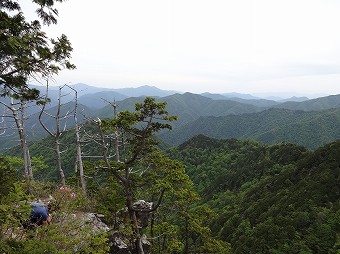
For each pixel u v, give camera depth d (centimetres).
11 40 684
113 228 1530
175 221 3169
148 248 1936
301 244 5756
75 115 2391
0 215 591
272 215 7094
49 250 628
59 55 857
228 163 13100
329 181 7256
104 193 1845
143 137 1658
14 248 574
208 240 2675
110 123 1622
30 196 659
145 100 1584
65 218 919
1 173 1012
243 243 6475
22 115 1973
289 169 9169
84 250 786
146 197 2170
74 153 7444
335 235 5784
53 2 838
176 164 1788
